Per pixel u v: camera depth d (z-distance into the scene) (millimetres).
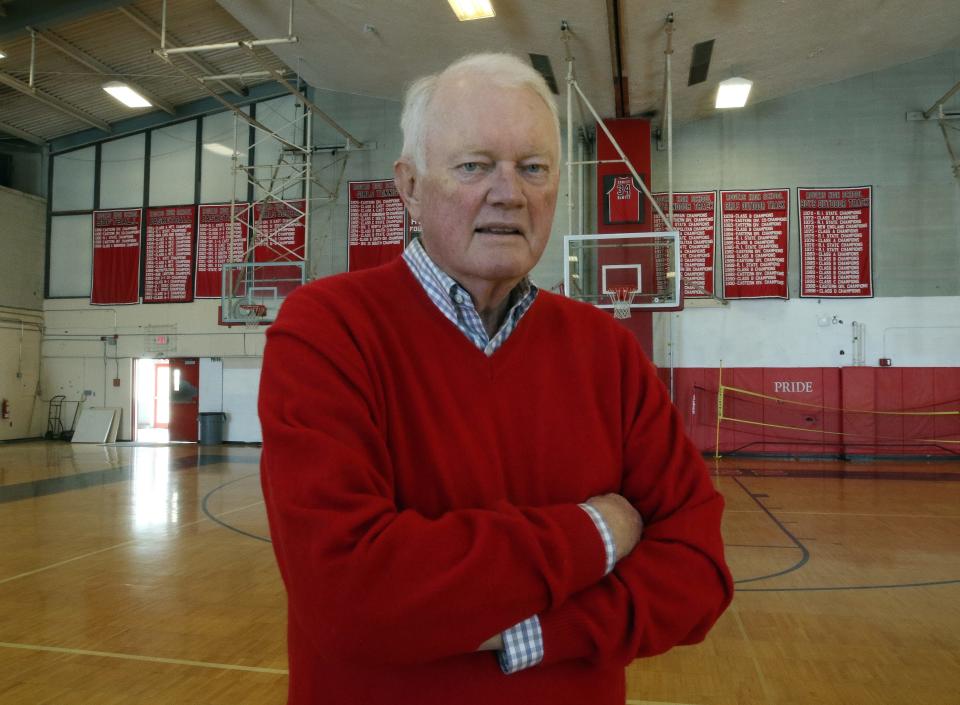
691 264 12875
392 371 980
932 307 12203
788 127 12672
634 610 872
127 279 15500
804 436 12523
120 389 15695
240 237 14734
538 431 1010
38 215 15875
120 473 10633
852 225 12477
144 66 13141
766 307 12711
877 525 6836
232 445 14906
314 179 13391
